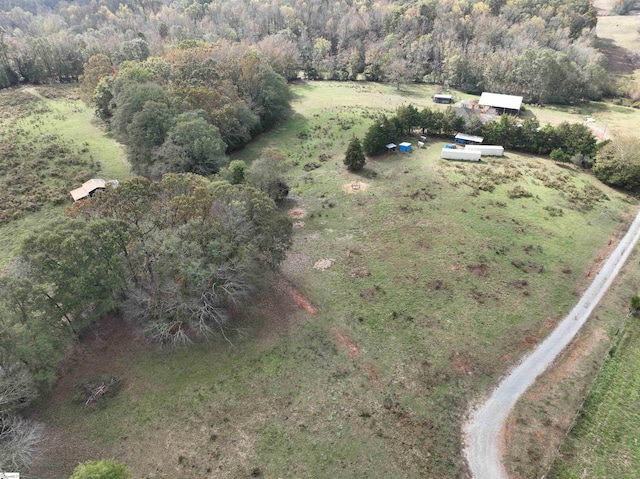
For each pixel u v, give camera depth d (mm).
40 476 25375
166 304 33281
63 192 56031
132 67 74375
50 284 31156
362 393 31203
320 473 25969
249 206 37062
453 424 29188
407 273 43594
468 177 63125
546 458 27156
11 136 69750
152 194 36906
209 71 75438
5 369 27094
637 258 46938
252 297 39750
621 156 61344
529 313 38844
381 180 62625
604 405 30688
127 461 26375
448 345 35375
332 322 37531
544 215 53969
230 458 26672
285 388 31344
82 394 30047
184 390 30875
